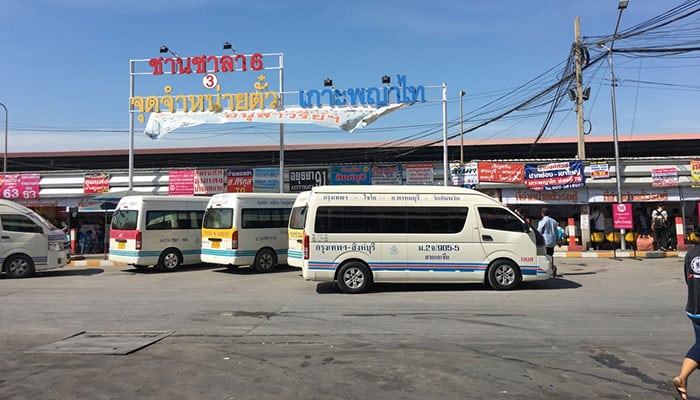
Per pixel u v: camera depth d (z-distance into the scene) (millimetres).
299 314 8711
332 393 4875
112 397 4840
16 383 5262
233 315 8703
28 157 32031
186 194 22375
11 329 7797
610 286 11750
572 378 5258
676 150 30312
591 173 20578
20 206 14984
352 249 11070
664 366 5656
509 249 11188
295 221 13906
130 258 15641
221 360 6023
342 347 6531
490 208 11297
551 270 12391
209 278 14117
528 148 31188
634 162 20734
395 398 4730
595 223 21031
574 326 7609
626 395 4781
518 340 6812
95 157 32406
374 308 9172
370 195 11281
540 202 21047
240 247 14945
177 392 4957
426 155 32219
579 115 20391
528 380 5199
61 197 23078
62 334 7445
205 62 20672
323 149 31594
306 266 11070
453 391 4898
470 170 21188
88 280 13906
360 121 19953
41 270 14961
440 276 11117
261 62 20516
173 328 7770
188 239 16547
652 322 7863
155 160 32938
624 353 6168
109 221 23484
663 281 12547
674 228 20953
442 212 11242
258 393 4902
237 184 22188
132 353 6379
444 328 7539
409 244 11109
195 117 20672
